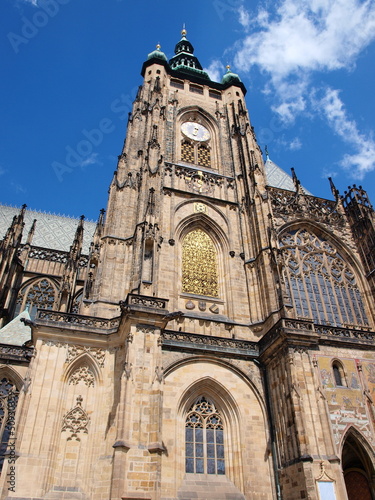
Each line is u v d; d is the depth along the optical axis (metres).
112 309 61.69
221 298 71.38
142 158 81.69
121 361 54.00
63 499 45.09
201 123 101.31
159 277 67.50
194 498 48.41
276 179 99.38
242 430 55.00
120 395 46.88
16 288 95.44
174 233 73.94
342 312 75.19
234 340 61.62
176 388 55.06
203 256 75.75
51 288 99.38
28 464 45.66
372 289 78.31
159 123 89.69
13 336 75.12
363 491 58.69
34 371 51.44
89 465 48.03
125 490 41.62
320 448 49.19
